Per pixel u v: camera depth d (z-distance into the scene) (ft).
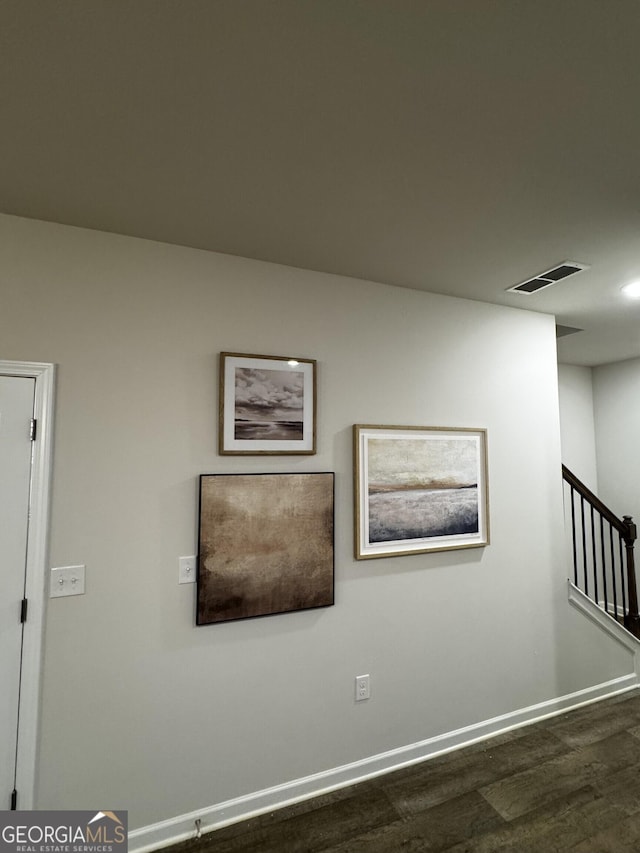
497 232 6.41
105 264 6.40
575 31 3.32
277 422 7.27
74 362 6.16
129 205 5.74
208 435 6.86
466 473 8.80
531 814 6.60
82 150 4.66
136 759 6.11
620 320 10.55
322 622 7.39
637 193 5.46
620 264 7.45
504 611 9.01
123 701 6.11
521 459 9.55
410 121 4.25
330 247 6.89
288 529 7.17
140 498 6.39
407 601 8.09
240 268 7.21
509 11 3.16
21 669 5.66
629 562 11.64
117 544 6.22
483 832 6.28
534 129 4.36
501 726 8.74
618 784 7.23
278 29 3.31
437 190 5.40
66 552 5.96
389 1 3.09
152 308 6.63
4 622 5.63
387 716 7.73
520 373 9.68
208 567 6.63
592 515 11.35
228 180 5.20
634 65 3.61
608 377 15.87
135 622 6.24
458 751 8.15
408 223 6.17
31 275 6.02
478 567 8.82
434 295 8.79
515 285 8.37
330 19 3.23
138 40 3.39
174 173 5.07
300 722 7.09
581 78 3.76
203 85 3.82
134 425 6.43
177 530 6.57
